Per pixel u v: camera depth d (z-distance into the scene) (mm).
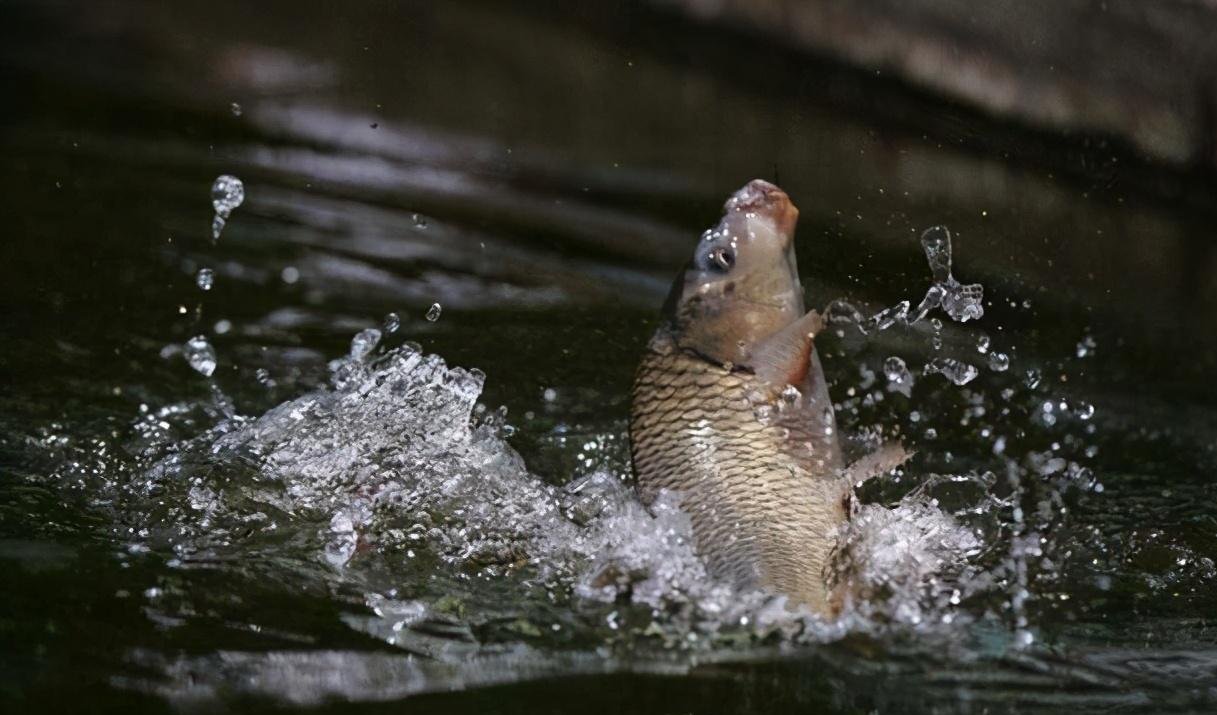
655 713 10320
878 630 11648
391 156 28656
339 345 19016
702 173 28812
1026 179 28203
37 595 11828
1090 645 11734
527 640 11422
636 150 29797
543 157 29297
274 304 20375
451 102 30969
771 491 12016
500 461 14742
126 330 18812
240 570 12570
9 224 22609
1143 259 25953
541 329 20234
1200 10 28188
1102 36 28703
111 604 11773
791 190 27641
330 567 12727
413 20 33562
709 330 12477
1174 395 20109
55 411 16000
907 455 12695
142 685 10508
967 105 29516
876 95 30312
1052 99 28812
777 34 31500
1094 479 16297
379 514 13641
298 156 28016
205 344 18203
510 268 23047
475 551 13062
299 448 14688
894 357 18172
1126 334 22641
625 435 16500
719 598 11586
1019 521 14539
